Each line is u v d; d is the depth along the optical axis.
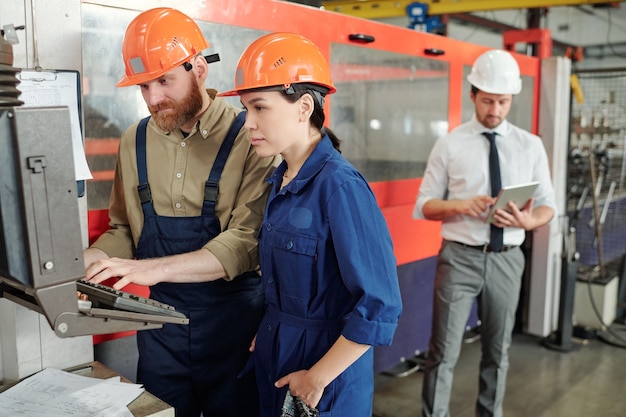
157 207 1.58
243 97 1.29
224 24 1.94
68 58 1.37
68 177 0.93
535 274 3.74
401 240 2.92
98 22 1.67
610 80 8.66
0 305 1.31
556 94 3.61
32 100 1.29
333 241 1.28
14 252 0.91
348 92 2.54
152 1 1.77
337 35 2.40
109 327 1.05
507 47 3.97
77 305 1.00
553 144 3.65
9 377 1.35
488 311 2.45
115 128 1.76
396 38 2.72
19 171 0.88
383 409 2.92
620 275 4.48
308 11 2.25
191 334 1.60
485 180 2.43
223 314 1.62
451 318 2.40
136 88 1.80
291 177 1.39
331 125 2.49
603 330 4.05
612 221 5.98
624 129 5.68
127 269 1.30
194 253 1.42
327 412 1.33
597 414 2.90
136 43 1.42
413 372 3.38
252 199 1.54
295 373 1.32
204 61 1.51
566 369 3.45
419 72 2.91
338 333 1.36
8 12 1.25
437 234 3.17
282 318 1.39
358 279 1.24
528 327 3.83
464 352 3.71
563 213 3.79
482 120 2.43
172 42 1.43
